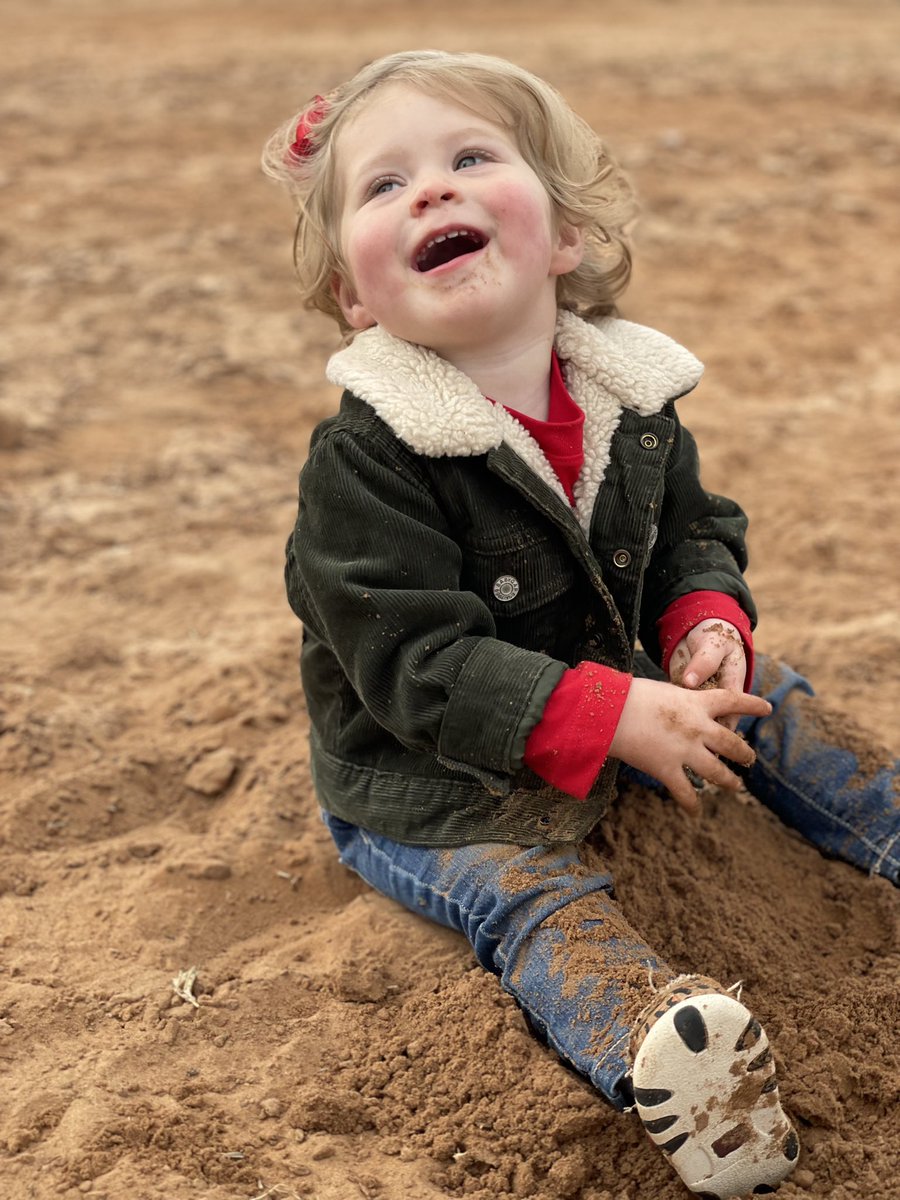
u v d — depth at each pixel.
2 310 6.70
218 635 3.99
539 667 2.21
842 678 3.67
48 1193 2.00
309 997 2.50
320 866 2.91
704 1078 1.95
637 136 9.83
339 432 2.37
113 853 2.96
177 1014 2.43
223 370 6.05
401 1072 2.30
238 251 7.56
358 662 2.29
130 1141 2.11
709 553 2.65
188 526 4.73
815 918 2.66
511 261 2.38
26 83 11.34
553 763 2.22
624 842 2.64
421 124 2.44
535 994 2.23
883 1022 2.38
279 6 15.80
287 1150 2.14
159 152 9.34
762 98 10.95
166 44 13.36
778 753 2.79
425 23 14.66
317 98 2.66
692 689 2.40
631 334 2.65
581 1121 2.14
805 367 6.20
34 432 5.39
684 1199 2.07
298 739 3.40
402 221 2.37
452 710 2.21
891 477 5.05
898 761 2.79
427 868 2.46
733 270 7.43
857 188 8.80
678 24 14.84
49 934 2.67
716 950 2.52
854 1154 2.11
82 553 4.51
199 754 3.35
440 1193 2.08
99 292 6.95
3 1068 2.27
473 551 2.40
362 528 2.31
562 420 2.50
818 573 4.38
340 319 2.84
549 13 15.44
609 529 2.47
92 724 3.45
